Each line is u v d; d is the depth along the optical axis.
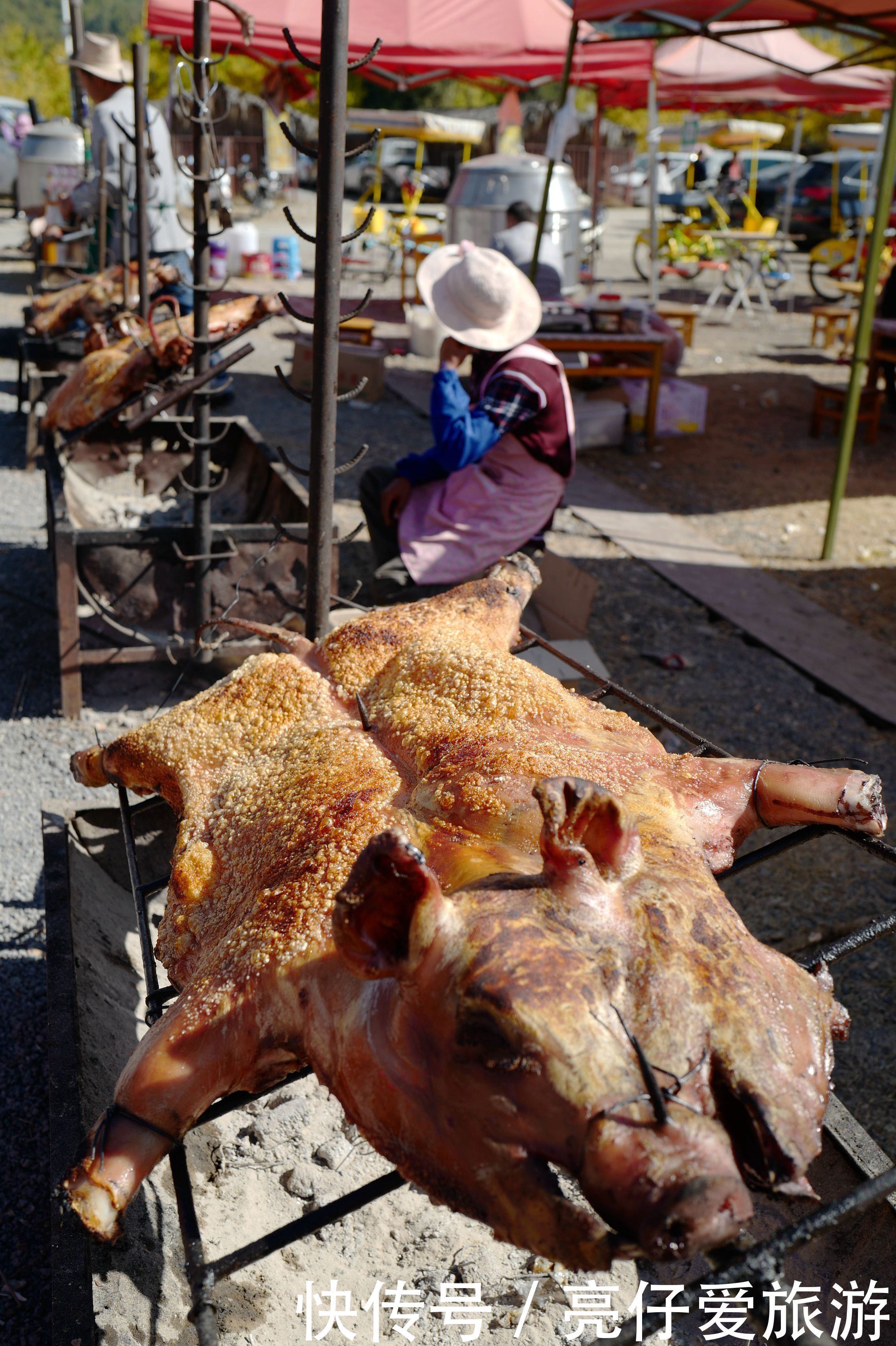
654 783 2.09
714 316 17.89
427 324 13.32
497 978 1.48
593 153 17.86
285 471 5.41
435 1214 2.62
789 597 7.10
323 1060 1.82
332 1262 2.48
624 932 1.58
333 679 2.68
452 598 3.00
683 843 1.87
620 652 6.20
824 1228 1.48
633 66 14.31
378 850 1.50
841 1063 3.50
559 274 11.66
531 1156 1.47
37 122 16.92
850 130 22.94
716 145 21.42
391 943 1.58
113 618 5.02
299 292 16.61
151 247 8.35
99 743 4.67
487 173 12.91
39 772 4.68
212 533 4.81
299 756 2.40
